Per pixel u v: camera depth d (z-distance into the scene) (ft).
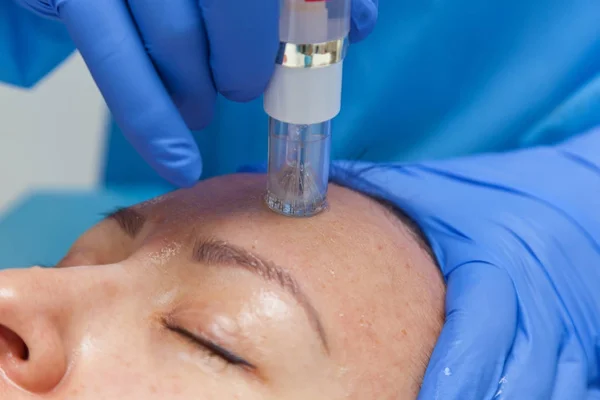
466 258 2.89
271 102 2.49
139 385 2.26
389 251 2.70
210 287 2.45
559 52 3.91
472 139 4.13
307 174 2.71
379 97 4.11
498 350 2.53
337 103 2.50
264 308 2.35
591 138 3.62
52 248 4.43
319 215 2.73
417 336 2.53
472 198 3.24
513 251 2.92
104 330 2.40
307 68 2.36
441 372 2.41
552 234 3.04
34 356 2.16
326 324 2.37
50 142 4.67
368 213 2.90
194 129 3.01
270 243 2.53
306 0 2.26
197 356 2.33
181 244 2.65
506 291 2.72
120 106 2.51
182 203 2.92
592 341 2.91
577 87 3.98
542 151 3.60
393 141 4.21
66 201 4.63
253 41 2.46
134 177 4.69
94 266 2.59
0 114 4.60
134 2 2.52
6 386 2.14
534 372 2.55
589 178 3.36
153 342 2.39
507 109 4.05
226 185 3.04
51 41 3.65
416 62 4.02
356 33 2.96
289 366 2.30
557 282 2.91
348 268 2.52
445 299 2.78
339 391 2.31
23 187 4.70
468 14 3.89
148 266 2.62
